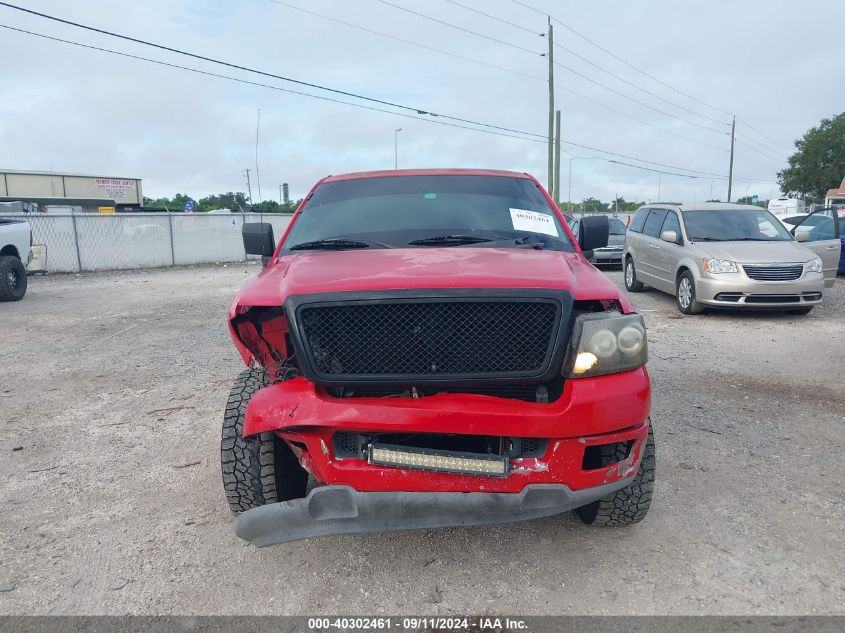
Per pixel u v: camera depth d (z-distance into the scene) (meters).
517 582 3.00
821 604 2.79
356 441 2.85
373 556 3.26
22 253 13.45
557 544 3.33
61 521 3.67
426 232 3.92
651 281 11.85
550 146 32.94
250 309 3.24
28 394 6.23
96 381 6.66
